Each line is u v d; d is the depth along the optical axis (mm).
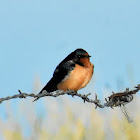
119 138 13969
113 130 14008
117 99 10961
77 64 12672
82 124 13992
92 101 11039
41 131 13906
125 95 10922
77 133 13883
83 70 12617
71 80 12617
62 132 13914
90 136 13938
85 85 12891
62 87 12812
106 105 10984
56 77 12859
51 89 13062
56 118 14070
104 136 13984
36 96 9891
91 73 12836
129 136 13938
